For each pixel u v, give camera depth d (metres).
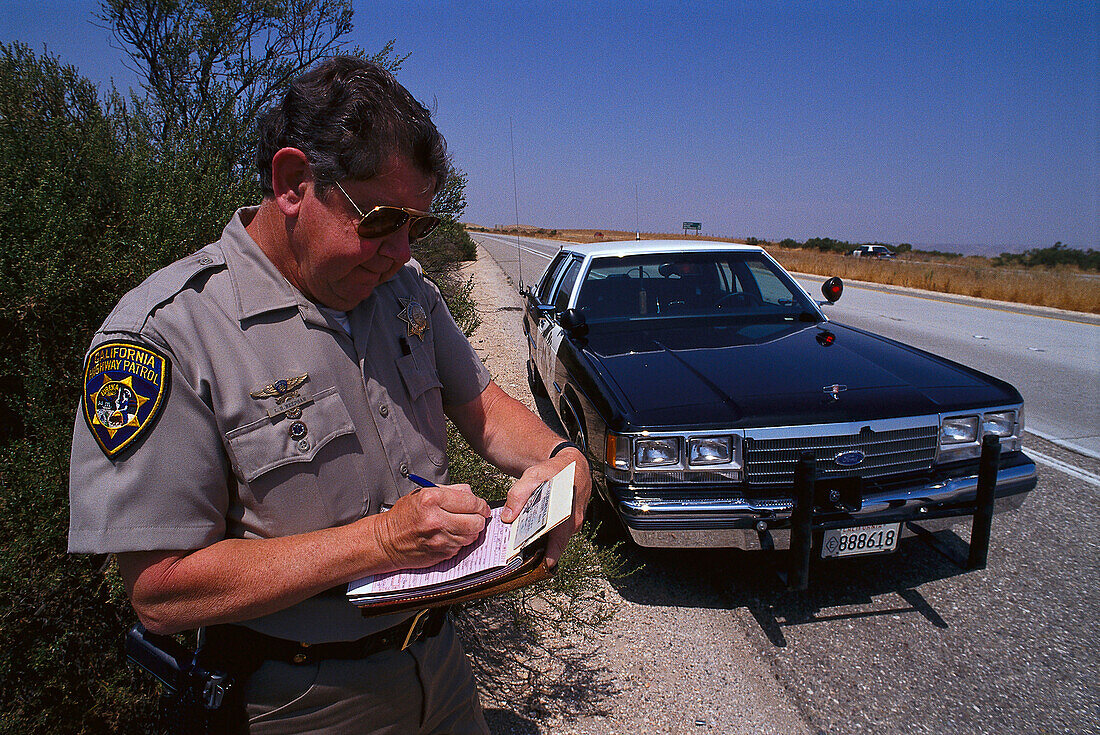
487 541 1.15
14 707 1.76
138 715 1.88
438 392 1.35
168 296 1.02
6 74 2.58
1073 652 2.72
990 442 2.69
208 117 3.46
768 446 2.80
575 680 2.55
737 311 4.42
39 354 1.99
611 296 4.52
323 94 1.01
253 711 1.18
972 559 2.76
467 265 20.77
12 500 1.83
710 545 2.78
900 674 2.60
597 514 3.42
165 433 0.96
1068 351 9.16
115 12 3.85
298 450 1.07
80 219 2.20
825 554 2.78
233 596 0.99
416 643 1.30
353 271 1.08
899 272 22.88
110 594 1.80
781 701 2.46
